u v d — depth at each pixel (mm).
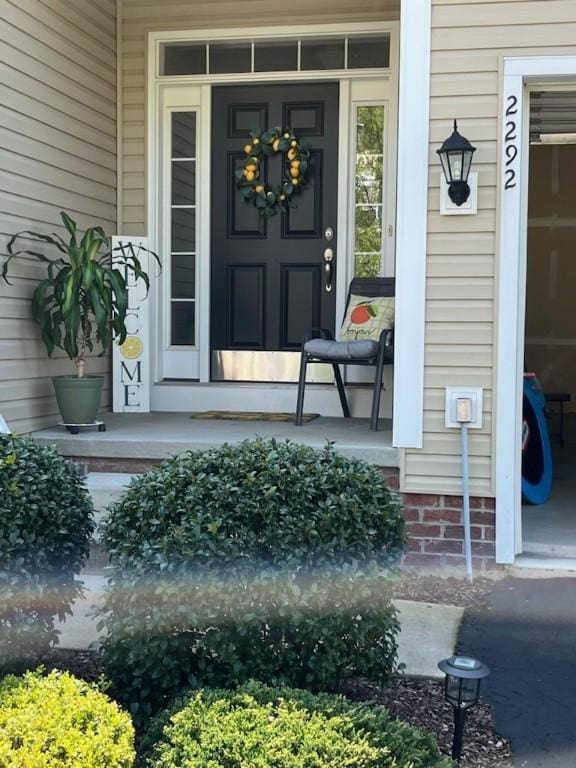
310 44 5773
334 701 2197
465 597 3791
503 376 4039
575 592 3818
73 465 2941
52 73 4988
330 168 5801
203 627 2383
